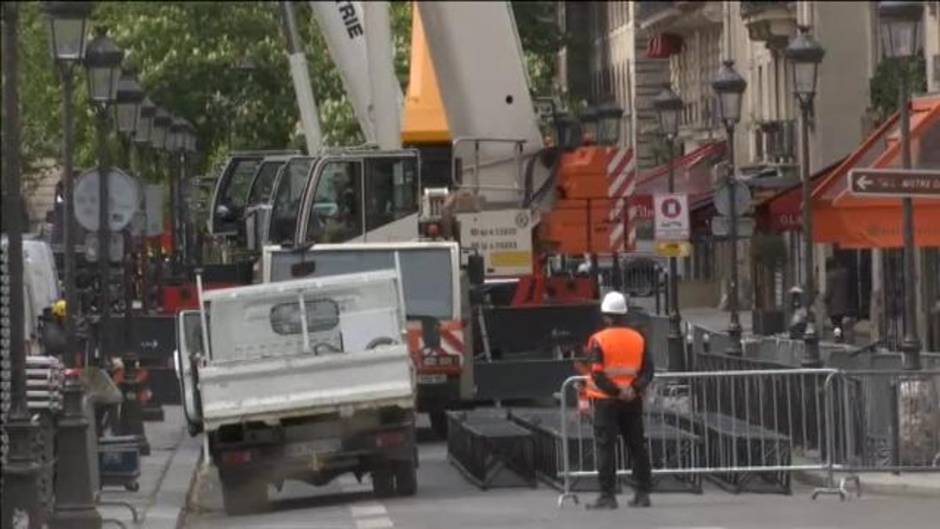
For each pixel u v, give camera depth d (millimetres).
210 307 43562
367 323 43875
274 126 116562
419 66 72938
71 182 43156
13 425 33219
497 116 57188
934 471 42156
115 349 63594
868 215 56469
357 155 60250
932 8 87438
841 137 110188
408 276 54438
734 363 52375
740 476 42125
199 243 87250
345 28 63531
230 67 117000
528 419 47094
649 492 39844
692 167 96938
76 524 35906
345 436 42062
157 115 78312
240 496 42344
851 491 41688
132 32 116938
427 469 49469
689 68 152750
